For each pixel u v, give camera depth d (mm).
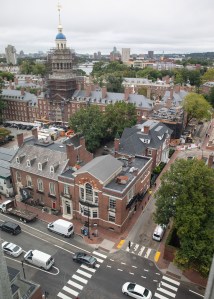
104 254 43406
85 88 124312
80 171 48094
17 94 126938
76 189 49625
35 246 45031
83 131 80625
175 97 117125
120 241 46281
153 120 90188
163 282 38312
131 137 71750
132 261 42031
